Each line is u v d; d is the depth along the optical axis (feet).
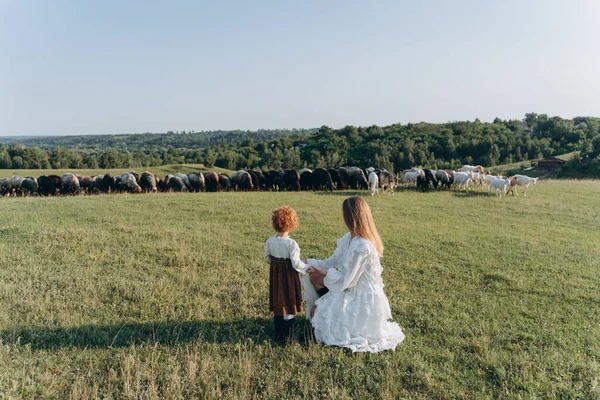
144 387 13.08
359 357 15.25
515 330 18.15
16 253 27.50
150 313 19.01
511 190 76.02
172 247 30.60
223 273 25.14
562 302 21.90
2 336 16.06
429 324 18.43
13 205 49.24
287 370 14.34
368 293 16.51
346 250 17.52
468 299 21.97
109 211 46.34
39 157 293.02
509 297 22.48
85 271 24.39
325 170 83.97
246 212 48.47
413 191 78.18
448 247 33.53
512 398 13.14
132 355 14.48
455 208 56.29
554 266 28.55
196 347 15.47
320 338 16.65
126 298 20.92
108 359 14.82
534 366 15.02
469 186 85.76
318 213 48.93
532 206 58.75
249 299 20.95
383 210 53.47
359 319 16.31
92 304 19.69
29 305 18.97
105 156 328.90
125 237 33.17
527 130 385.91
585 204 61.36
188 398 12.77
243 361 14.66
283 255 16.51
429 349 16.20
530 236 38.96
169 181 83.41
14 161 283.18
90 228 36.24
